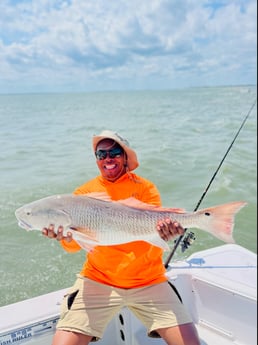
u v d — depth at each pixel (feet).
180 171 30.19
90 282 8.22
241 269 9.52
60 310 8.07
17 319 7.80
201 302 9.40
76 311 7.79
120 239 7.12
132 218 7.05
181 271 9.57
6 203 15.94
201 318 9.45
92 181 8.78
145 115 75.36
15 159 19.04
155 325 7.83
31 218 6.92
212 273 9.34
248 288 8.54
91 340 7.88
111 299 7.98
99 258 8.09
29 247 13.61
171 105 112.57
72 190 19.44
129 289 8.06
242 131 52.24
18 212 6.99
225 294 8.81
